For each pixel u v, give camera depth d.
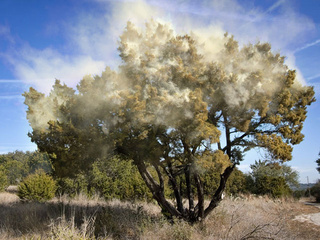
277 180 21.59
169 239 7.18
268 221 9.32
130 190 14.53
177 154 7.93
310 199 25.52
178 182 16.92
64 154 7.02
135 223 7.99
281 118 8.12
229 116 8.15
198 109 6.86
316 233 9.41
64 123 7.19
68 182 14.66
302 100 8.48
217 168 7.36
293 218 12.62
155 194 8.77
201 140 7.44
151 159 7.57
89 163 7.78
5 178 19.69
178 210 9.09
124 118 6.83
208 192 17.48
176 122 7.00
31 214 8.59
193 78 7.39
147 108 7.02
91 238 6.22
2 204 11.77
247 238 7.12
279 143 7.73
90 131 6.91
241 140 8.51
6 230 7.30
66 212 9.08
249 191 21.50
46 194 13.95
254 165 25.12
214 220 8.88
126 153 8.03
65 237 5.73
